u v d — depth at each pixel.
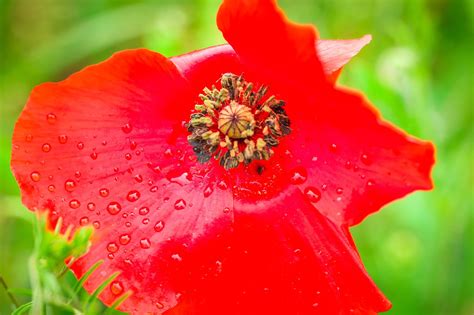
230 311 0.30
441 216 0.38
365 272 0.29
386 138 0.28
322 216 0.30
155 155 0.31
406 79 0.38
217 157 0.31
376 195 0.29
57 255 0.26
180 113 0.31
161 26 0.39
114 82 0.30
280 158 0.30
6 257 0.39
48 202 0.30
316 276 0.30
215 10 0.39
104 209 0.30
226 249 0.30
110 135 0.30
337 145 0.29
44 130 0.30
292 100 0.30
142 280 0.30
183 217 0.30
